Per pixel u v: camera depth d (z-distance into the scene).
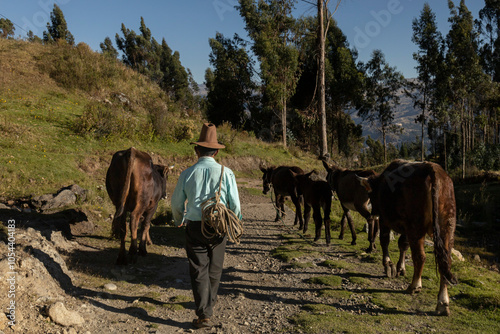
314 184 7.94
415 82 38.41
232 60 42.47
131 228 6.08
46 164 13.48
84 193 10.51
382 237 5.65
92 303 4.18
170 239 8.40
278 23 35.03
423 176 4.52
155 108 22.33
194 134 23.47
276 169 10.62
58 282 4.41
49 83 22.75
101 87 24.47
